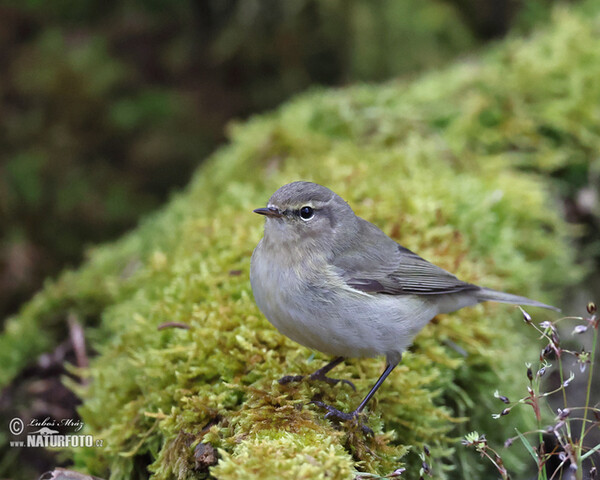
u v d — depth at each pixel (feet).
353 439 18.13
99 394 22.70
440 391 21.71
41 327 30.01
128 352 23.75
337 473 15.43
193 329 21.62
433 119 38.52
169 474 18.58
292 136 36.27
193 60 50.49
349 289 19.43
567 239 33.76
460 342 24.09
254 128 40.04
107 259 35.24
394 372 21.30
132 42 50.34
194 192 37.91
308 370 20.39
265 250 19.79
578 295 33.50
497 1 51.01
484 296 22.63
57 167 46.34
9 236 44.45
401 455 18.51
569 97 37.37
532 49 41.91
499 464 16.37
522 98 38.14
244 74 50.52
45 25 50.11
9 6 49.78
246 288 23.68
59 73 47.83
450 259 25.99
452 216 29.04
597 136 35.83
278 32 49.88
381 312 19.62
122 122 47.47
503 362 24.40
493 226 29.94
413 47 49.26
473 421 24.23
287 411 17.99
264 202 30.32
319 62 50.39
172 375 20.88
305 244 19.75
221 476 14.98
